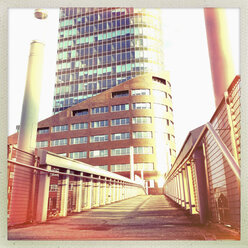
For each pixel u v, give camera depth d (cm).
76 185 838
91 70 5697
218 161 373
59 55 6066
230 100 304
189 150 514
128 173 4419
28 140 606
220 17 369
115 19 5853
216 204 400
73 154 4916
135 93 4928
